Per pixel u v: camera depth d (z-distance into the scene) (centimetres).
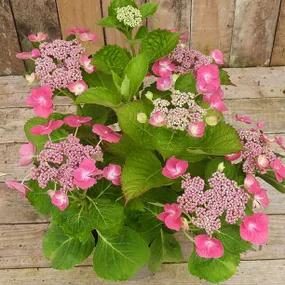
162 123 47
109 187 57
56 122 52
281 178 50
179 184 55
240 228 47
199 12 91
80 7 90
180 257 64
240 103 93
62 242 60
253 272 71
